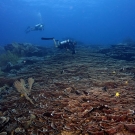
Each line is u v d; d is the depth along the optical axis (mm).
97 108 4113
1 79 8875
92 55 16031
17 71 12438
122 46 18188
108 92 5609
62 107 4410
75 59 13820
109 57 15469
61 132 3266
